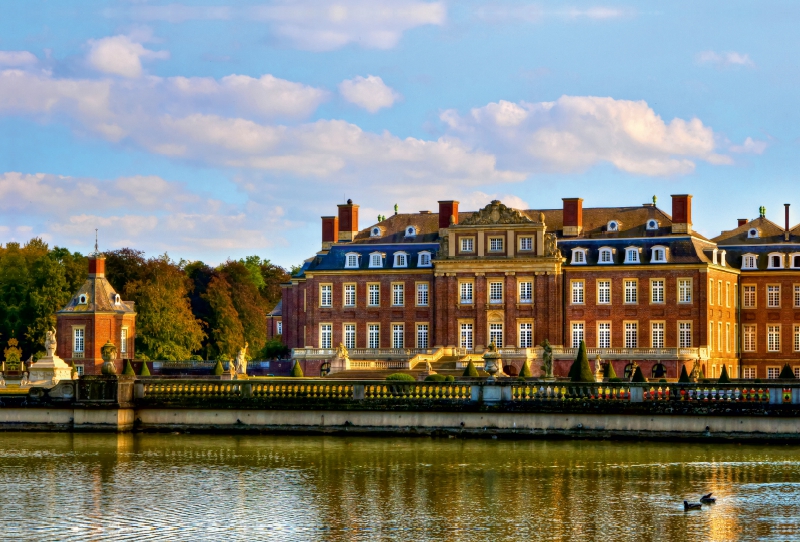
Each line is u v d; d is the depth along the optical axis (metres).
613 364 133.00
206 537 42.25
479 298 138.62
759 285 141.25
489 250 138.88
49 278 147.25
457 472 55.25
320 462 58.41
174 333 153.38
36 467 57.00
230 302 172.38
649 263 134.62
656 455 60.50
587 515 45.56
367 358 138.12
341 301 144.62
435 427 68.31
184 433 70.56
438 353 135.75
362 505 47.62
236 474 54.94
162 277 159.75
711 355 133.50
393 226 148.50
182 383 71.31
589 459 59.09
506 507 47.12
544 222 140.88
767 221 148.75
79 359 139.25
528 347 136.12
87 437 68.62
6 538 42.12
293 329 153.38
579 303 137.00
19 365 129.62
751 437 64.56
